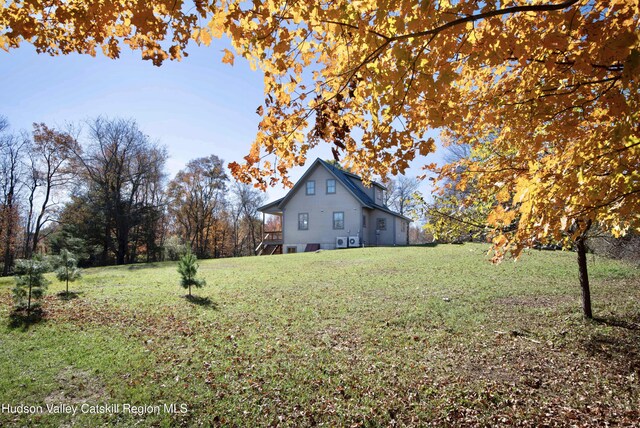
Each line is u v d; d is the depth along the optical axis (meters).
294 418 4.57
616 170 2.46
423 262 17.02
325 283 13.30
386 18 2.33
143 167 36.38
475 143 4.34
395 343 7.06
